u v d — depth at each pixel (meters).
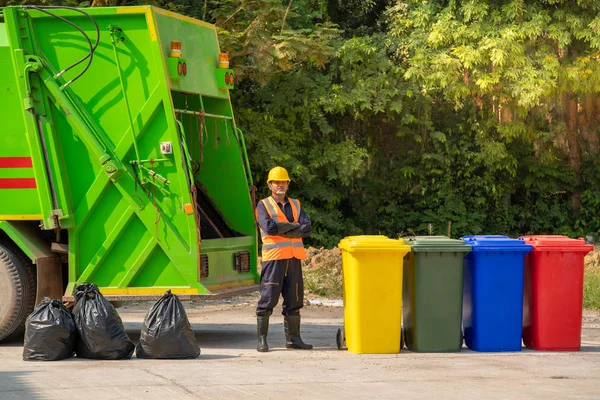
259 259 16.53
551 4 20.05
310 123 21.38
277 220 9.44
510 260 9.38
